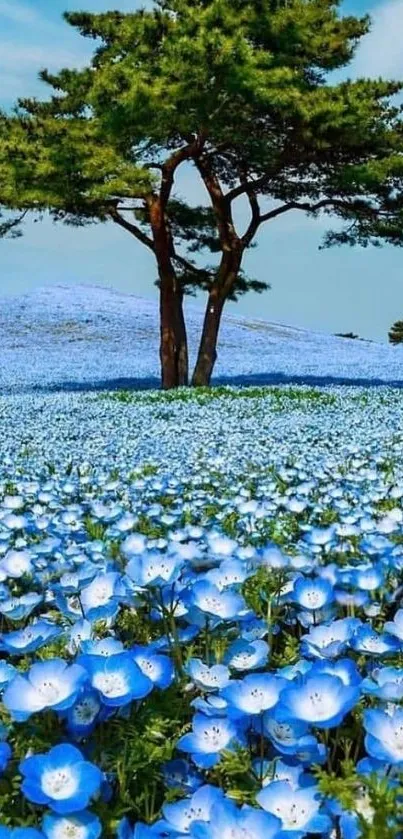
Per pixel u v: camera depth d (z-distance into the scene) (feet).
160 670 7.51
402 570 11.57
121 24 67.72
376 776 5.99
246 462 27.89
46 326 139.33
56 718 7.42
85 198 68.44
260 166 73.36
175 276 77.71
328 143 67.05
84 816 5.83
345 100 64.39
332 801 6.04
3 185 69.21
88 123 67.97
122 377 97.25
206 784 6.90
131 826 6.66
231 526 17.10
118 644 7.82
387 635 8.26
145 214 81.97
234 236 76.64
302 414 49.32
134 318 149.38
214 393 65.77
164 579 8.70
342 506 18.56
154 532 16.87
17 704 6.56
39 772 5.91
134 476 25.54
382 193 74.38
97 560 12.17
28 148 66.85
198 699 7.22
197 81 60.64
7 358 115.34
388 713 6.94
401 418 45.88
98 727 7.44
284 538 16.05
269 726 6.86
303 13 67.00
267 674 6.91
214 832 5.44
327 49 69.87
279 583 10.56
